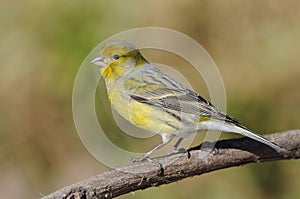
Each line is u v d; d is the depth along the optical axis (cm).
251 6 1443
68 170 1441
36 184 1456
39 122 1455
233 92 1410
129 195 1381
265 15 1447
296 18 1441
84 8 1448
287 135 947
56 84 1443
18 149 1469
